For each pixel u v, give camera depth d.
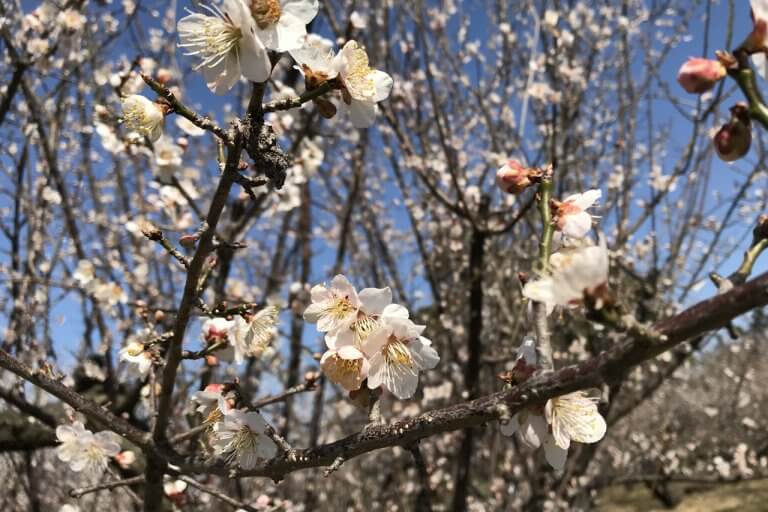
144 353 1.95
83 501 4.90
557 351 4.89
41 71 3.40
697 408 8.38
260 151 1.23
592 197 1.28
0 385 3.21
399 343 1.31
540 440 1.20
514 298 4.91
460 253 5.12
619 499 8.59
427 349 1.32
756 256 1.00
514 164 1.37
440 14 5.31
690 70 0.97
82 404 1.69
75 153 5.18
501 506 5.10
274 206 3.74
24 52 3.57
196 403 1.83
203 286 1.58
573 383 0.93
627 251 5.51
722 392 8.55
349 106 1.36
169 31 5.07
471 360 3.88
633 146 5.24
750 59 0.99
